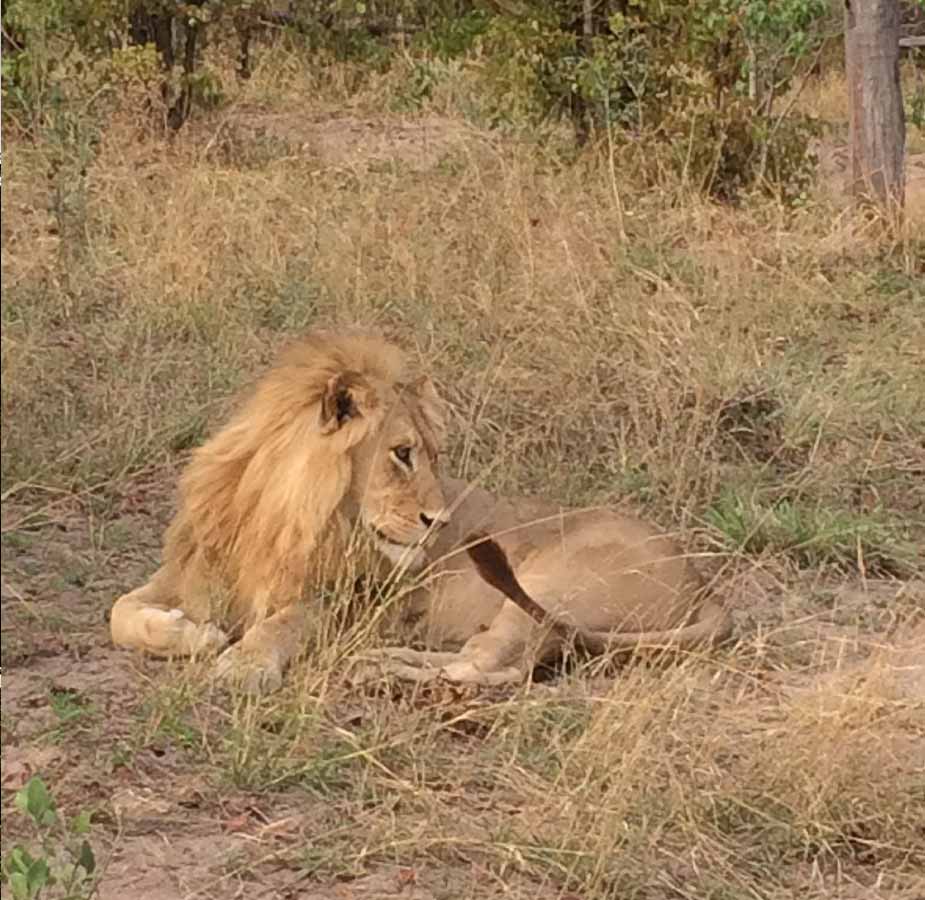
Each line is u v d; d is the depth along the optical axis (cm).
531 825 734
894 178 1894
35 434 1170
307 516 880
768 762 788
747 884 725
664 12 1978
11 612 935
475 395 1227
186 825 739
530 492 1148
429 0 2212
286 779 774
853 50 1903
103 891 683
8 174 1559
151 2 2112
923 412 1373
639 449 1211
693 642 926
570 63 1989
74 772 769
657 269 1584
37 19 1850
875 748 802
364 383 884
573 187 1739
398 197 1689
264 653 861
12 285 1393
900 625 1003
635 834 730
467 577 934
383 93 2514
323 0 2336
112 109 1858
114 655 905
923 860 756
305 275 1539
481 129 1914
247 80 2673
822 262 1752
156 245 1528
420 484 888
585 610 938
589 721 824
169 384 1299
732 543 1106
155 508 1134
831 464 1252
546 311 1434
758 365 1386
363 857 714
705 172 1894
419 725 827
